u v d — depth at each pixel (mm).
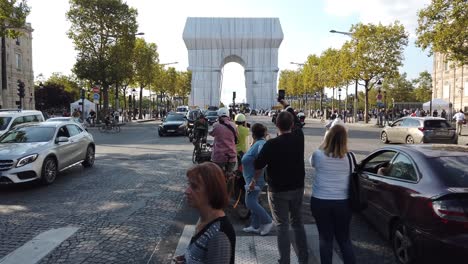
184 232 6734
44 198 9289
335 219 4625
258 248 5996
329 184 4582
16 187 10602
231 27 106875
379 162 6629
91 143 14055
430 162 5281
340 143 4590
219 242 2352
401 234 5316
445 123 21000
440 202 4617
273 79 108000
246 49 107750
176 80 99375
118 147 20906
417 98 110062
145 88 73125
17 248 6039
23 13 24656
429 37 24016
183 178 11648
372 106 103625
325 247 4605
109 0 42656
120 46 43969
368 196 6445
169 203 8719
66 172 12922
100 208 8328
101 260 5574
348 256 4566
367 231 6785
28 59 66688
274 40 107000
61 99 81188
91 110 47125
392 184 5652
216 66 107812
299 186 4918
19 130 11961
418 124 21109
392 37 42938
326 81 63500
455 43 22969
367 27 43406
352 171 4688
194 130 14797
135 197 9289
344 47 46312
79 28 43500
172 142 23781
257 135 6387
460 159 5328
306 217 7688
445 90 67750
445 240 4484
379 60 43562
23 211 8141
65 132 12453
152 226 7094
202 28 106688
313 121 59312
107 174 12453
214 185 2469
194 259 2393
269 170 4898
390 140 22953
